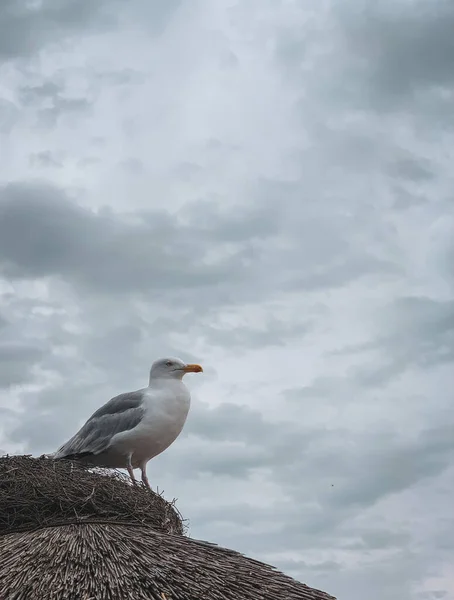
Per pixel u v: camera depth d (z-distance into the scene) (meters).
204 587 1.63
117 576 1.62
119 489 2.03
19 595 1.57
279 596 1.68
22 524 1.90
